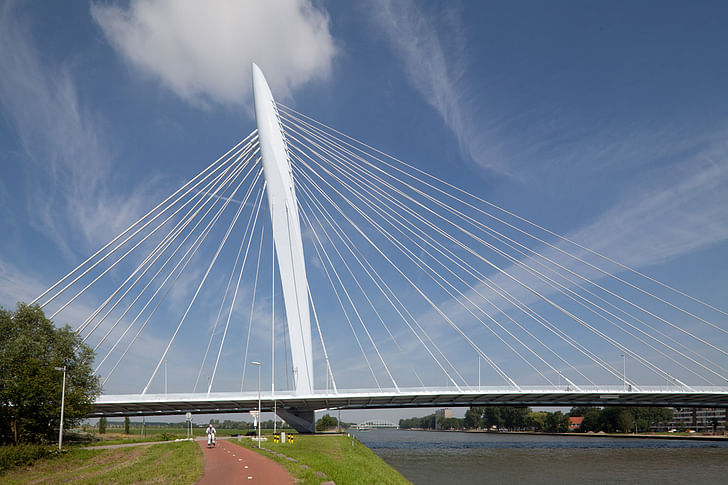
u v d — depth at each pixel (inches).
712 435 5693.9
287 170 3496.6
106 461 1637.6
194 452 1771.7
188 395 3154.5
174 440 2952.8
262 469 1264.8
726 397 3540.8
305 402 3437.5
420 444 4451.3
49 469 1433.3
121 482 1054.4
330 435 3408.0
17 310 2049.7
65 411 1941.4
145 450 1995.6
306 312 3307.1
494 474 2081.7
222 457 1603.1
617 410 6535.4
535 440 5310.0
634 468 2343.8
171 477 1106.7
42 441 1905.8
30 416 1862.7
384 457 2888.8
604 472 2190.0
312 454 1754.4
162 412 3572.8
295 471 1203.9
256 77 3560.5
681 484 1862.7
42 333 2064.5
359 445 2881.4
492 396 3474.4
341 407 3828.7
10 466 1397.6
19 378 1844.2
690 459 2783.0
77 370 2112.5
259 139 3435.0
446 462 2571.4
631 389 3452.3
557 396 3508.9
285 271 3329.2
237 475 1148.5
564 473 2140.7
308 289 3368.6
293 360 3280.0
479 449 3644.2
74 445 2225.6
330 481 1080.2
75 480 1152.8
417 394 3331.7
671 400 3703.3
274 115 3570.4
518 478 1969.7
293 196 3459.6
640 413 6850.4
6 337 1977.1
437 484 1777.8
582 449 3597.4
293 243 3341.5
